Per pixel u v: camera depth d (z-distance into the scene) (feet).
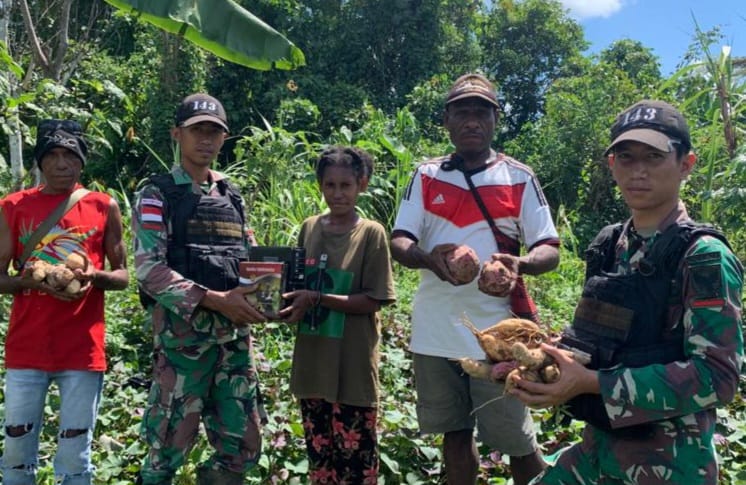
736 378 6.30
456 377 10.36
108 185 44.96
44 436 13.23
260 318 9.59
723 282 6.35
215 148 10.23
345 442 10.57
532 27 77.00
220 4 16.22
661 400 6.37
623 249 7.20
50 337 9.97
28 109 25.09
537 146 54.49
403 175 29.71
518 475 10.57
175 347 9.93
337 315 10.47
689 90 28.17
